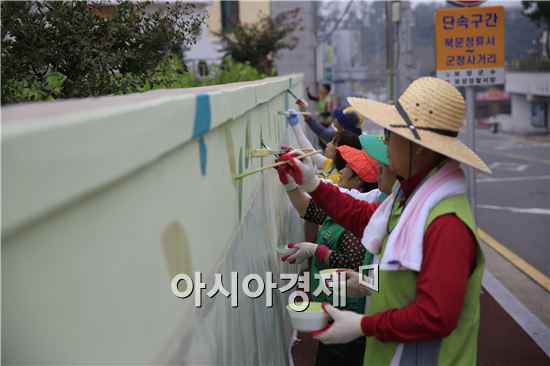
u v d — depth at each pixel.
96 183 0.94
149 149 1.17
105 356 1.04
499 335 4.80
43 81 2.49
